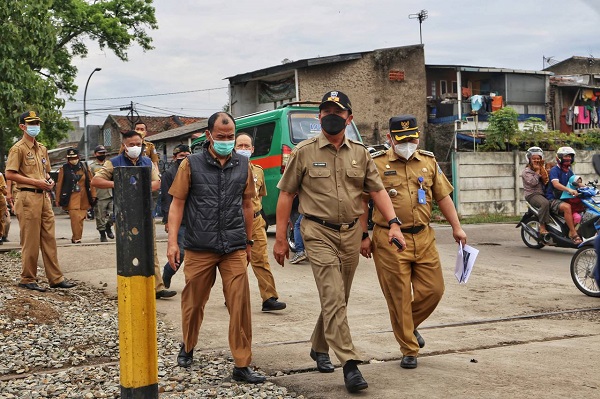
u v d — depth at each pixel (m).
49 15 16.05
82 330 6.46
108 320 6.93
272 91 28.08
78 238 13.74
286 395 4.57
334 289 4.72
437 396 4.41
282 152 12.45
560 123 29.42
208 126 5.07
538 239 12.38
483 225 17.81
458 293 8.72
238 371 4.88
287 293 8.59
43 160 8.21
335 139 4.94
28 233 7.99
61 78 31.94
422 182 5.23
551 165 21.86
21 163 7.99
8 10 14.75
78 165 13.75
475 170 20.56
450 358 5.43
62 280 8.48
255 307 7.80
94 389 4.76
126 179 3.24
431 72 27.70
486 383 4.67
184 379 4.97
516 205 21.19
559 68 37.53
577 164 22.86
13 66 15.06
